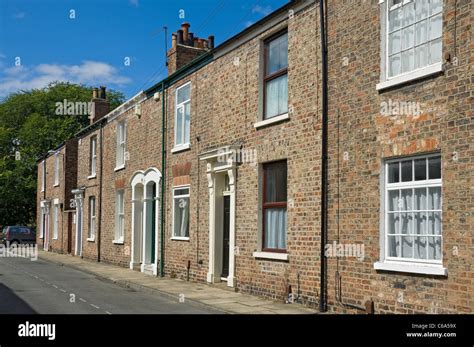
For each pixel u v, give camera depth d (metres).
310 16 12.29
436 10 9.58
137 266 21.56
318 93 11.88
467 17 8.63
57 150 34.97
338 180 11.15
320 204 11.61
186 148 17.56
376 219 10.18
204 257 16.22
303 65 12.42
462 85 8.66
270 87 13.94
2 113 52.34
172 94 18.95
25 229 44.50
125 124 23.31
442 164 8.93
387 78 10.30
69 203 32.31
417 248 9.55
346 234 10.86
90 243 27.05
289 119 12.78
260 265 13.52
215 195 15.88
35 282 17.47
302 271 12.05
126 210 22.64
